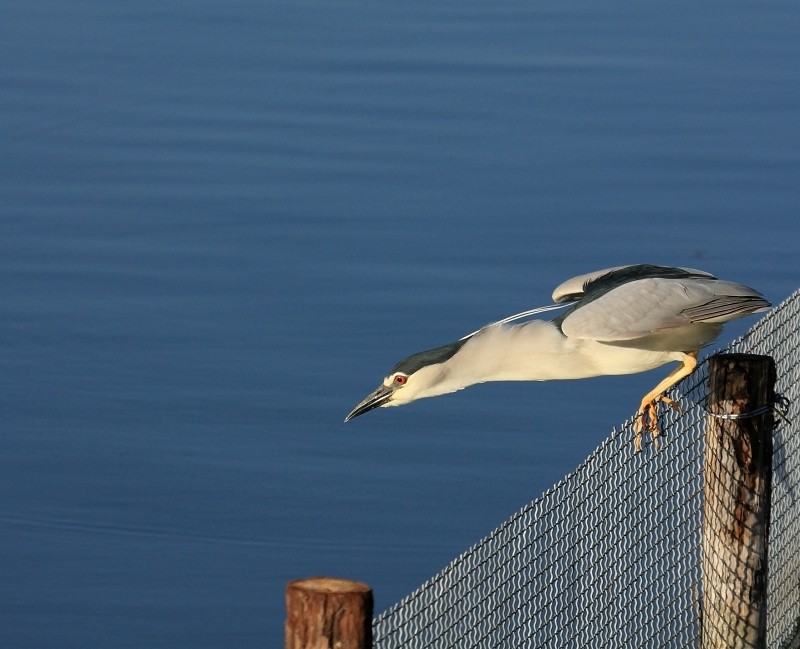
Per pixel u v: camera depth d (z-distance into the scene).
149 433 13.71
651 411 8.96
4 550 12.27
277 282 15.93
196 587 11.90
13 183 17.94
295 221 17.14
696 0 24.31
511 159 18.77
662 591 7.66
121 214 17.27
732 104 20.50
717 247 16.88
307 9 23.47
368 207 17.52
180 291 15.75
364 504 12.84
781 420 8.34
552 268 16.28
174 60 21.41
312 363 14.63
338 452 13.48
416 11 23.50
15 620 11.56
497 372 9.58
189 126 19.50
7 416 13.91
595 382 14.62
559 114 20.05
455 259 16.44
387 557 12.22
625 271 9.92
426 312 15.42
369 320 15.27
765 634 7.96
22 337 14.98
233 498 12.91
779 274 16.42
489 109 20.14
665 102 20.50
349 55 21.73
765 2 24.22
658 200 17.86
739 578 7.71
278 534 12.50
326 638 5.04
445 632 6.10
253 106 20.09
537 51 22.03
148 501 12.84
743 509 7.66
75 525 12.59
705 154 19.03
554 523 6.78
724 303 9.11
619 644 7.30
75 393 14.20
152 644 11.31
